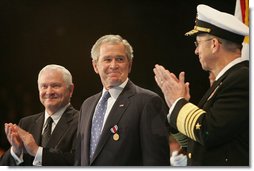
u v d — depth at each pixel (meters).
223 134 3.94
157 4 13.63
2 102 13.80
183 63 13.51
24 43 14.05
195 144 4.23
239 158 4.01
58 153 5.16
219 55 4.28
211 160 4.09
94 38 13.93
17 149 5.22
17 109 13.86
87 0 13.88
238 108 3.96
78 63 13.96
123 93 4.68
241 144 4.03
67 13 13.93
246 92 4.00
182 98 4.21
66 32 13.95
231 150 4.04
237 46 4.28
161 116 4.54
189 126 4.07
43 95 5.47
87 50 13.97
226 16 4.32
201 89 13.32
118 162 4.45
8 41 14.04
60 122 5.43
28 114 13.88
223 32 4.25
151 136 4.43
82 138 4.79
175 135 4.57
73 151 5.23
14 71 14.10
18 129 5.20
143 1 13.70
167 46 13.65
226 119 3.92
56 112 5.50
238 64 4.22
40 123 5.57
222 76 4.21
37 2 13.88
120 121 4.53
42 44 14.06
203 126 3.99
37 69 14.12
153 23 13.69
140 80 13.69
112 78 4.66
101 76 4.76
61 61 13.96
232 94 4.00
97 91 13.83
